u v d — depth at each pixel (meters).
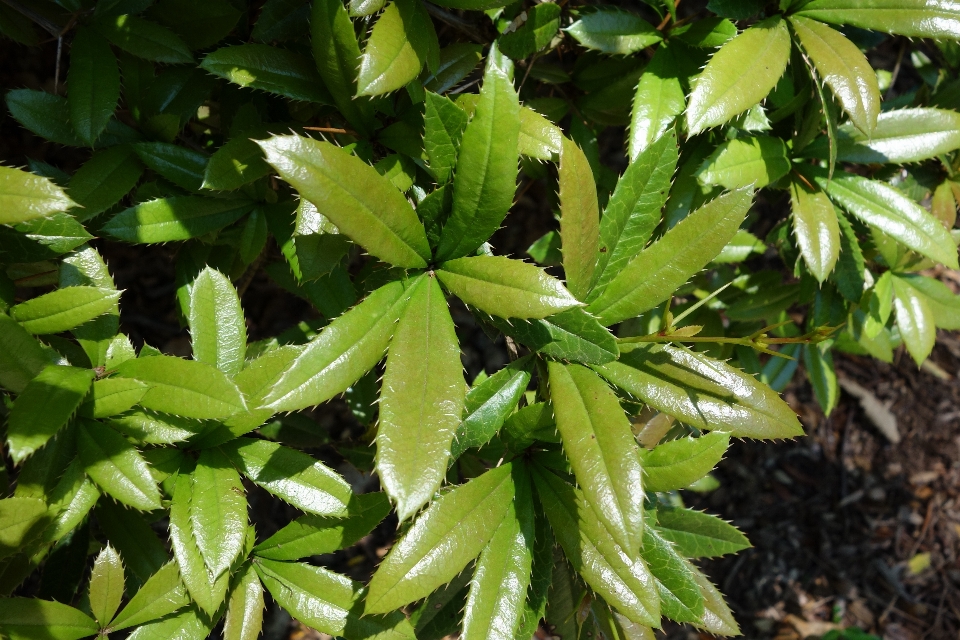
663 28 0.58
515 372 0.52
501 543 0.51
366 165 0.48
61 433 0.50
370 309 0.49
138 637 0.51
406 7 0.51
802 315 1.00
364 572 0.95
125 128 0.56
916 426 1.16
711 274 0.69
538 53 0.60
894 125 0.58
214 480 0.51
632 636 0.55
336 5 0.51
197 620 0.52
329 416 0.97
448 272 0.50
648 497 0.54
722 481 1.12
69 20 0.55
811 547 1.08
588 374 0.50
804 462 1.14
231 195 0.57
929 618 1.04
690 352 0.52
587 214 0.50
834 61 0.53
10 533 0.49
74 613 0.51
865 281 0.62
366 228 0.48
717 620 0.57
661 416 0.57
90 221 0.58
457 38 0.59
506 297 0.49
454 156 0.50
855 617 1.04
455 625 0.58
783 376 0.71
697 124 0.52
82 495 0.50
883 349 0.66
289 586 0.52
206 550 0.50
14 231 0.51
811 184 0.57
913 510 1.11
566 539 0.51
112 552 0.52
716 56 0.53
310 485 0.52
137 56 0.56
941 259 0.57
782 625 1.03
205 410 0.49
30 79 0.83
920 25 0.54
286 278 0.64
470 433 0.51
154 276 1.00
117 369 0.51
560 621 0.58
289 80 0.53
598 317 0.51
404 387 0.48
